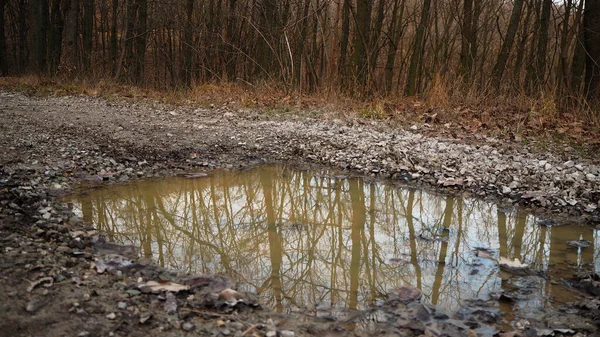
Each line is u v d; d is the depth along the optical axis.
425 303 2.73
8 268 2.60
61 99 10.70
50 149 5.67
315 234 3.98
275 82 12.39
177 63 25.56
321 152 6.62
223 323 2.33
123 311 2.33
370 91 12.23
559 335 2.42
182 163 5.84
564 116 8.97
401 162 6.14
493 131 8.27
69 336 2.09
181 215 4.25
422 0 21.19
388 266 3.31
